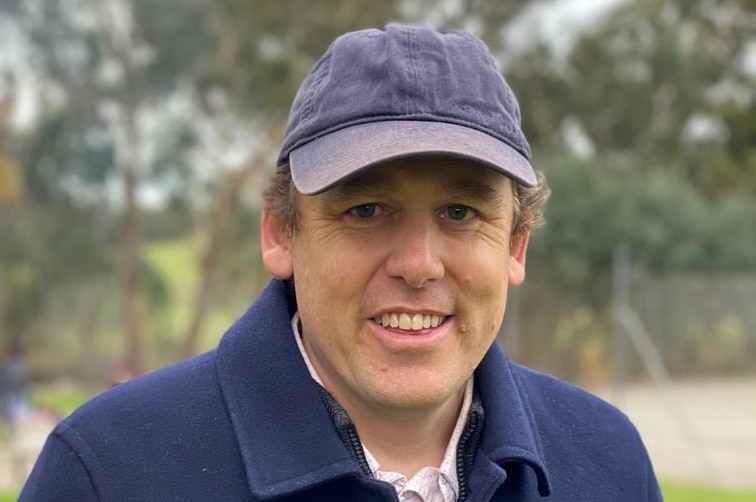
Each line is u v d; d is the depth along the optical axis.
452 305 1.66
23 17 21.56
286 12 20.83
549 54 22.45
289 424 1.66
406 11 21.00
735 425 11.29
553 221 16.25
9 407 13.54
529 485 1.79
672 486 8.32
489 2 21.14
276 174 1.79
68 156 23.09
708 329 12.82
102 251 25.03
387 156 1.55
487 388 1.81
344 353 1.66
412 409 1.66
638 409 12.00
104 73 22.28
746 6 24.69
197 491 1.63
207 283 23.38
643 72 23.88
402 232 1.63
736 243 17.69
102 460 1.64
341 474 1.61
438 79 1.64
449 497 1.76
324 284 1.65
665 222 17.34
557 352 15.33
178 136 22.64
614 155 24.14
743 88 25.81
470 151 1.58
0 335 24.47
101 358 25.03
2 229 24.06
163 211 24.58
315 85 1.70
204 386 1.74
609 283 15.57
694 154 25.64
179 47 21.56
